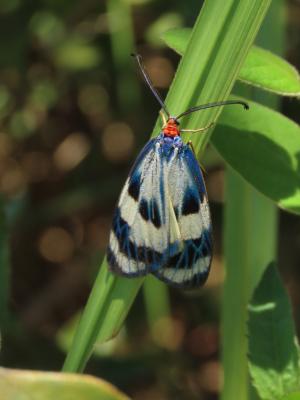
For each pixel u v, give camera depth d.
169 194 0.20
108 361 0.29
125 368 0.30
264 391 0.19
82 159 0.39
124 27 0.35
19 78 0.37
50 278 0.39
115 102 0.38
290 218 0.33
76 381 0.15
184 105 0.18
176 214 0.20
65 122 0.40
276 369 0.19
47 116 0.39
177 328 0.37
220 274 0.36
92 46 0.37
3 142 0.40
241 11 0.18
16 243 0.38
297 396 0.18
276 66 0.18
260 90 0.22
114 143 0.39
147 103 0.36
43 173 0.40
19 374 0.15
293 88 0.18
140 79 0.36
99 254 0.36
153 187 0.20
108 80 0.38
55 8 0.34
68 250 0.40
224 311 0.22
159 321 0.33
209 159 0.32
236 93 0.21
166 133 0.20
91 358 0.29
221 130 0.19
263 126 0.19
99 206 0.40
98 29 0.36
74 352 0.19
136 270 0.19
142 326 0.34
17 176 0.40
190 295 0.35
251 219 0.21
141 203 0.20
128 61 0.36
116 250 0.19
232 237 0.22
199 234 0.20
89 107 0.39
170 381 0.32
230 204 0.22
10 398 0.14
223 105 0.19
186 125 0.19
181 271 0.20
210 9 0.18
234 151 0.19
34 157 0.40
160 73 0.36
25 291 0.39
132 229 0.19
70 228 0.40
